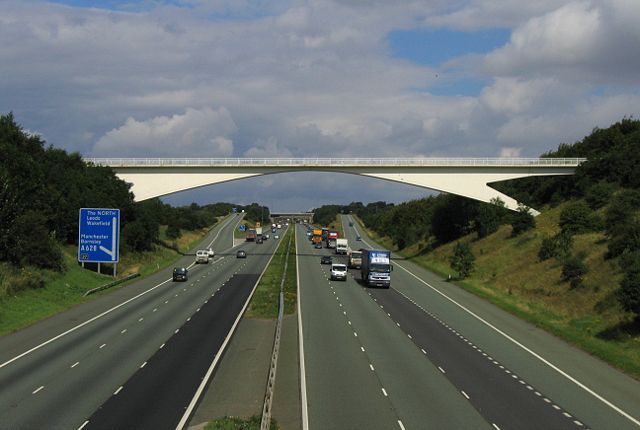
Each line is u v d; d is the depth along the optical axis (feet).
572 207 284.00
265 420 78.23
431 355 129.18
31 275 203.62
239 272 310.45
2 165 242.37
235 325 161.68
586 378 113.09
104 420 84.79
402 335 151.23
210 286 250.57
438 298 222.28
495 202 329.72
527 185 423.23
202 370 114.01
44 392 97.81
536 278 232.94
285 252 442.09
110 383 103.91
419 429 82.53
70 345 134.00
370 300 215.10
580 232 273.54
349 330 156.97
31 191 263.90
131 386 102.27
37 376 107.55
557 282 215.72
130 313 179.63
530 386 106.32
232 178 326.85
